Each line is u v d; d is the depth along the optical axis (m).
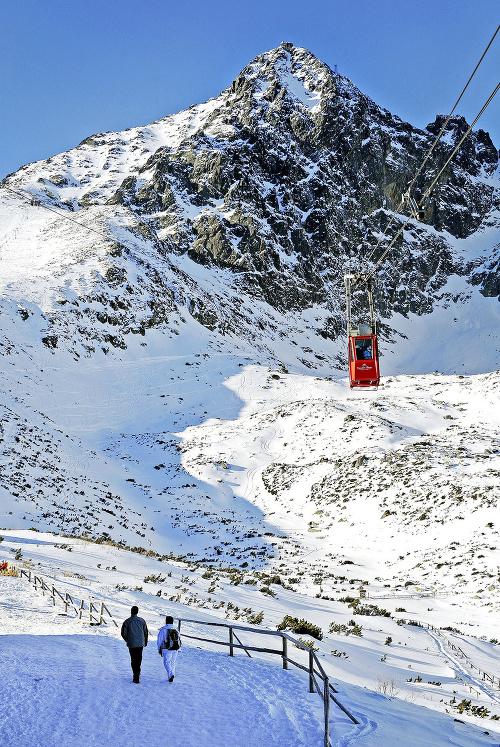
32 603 19.25
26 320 114.19
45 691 10.48
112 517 56.69
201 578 34.25
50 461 66.94
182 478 76.88
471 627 34.44
